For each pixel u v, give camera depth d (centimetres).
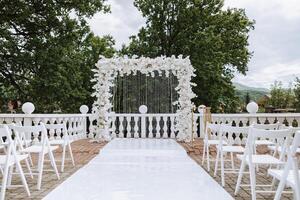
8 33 1602
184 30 2375
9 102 1950
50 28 1689
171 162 778
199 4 2416
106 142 1116
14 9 1595
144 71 1173
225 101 2425
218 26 2405
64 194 484
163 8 2462
